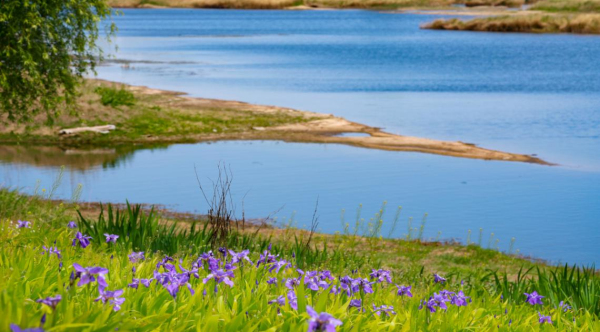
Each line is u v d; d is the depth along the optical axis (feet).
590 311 29.53
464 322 20.70
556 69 238.07
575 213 79.71
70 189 86.02
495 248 65.51
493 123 143.33
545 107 163.53
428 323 20.29
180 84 194.70
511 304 28.43
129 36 398.83
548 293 31.14
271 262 26.04
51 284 18.52
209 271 23.58
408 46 327.47
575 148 119.75
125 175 96.48
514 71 233.96
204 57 282.36
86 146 116.67
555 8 468.34
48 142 117.91
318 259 40.55
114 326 14.48
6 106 71.41
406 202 84.48
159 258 31.48
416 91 190.39
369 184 93.40
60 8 68.90
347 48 320.50
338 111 155.74
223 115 143.43
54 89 73.31
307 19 590.14
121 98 138.82
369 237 67.00
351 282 21.74
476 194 88.69
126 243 35.81
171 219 70.18
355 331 17.21
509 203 84.02
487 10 638.12
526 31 407.85
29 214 51.67
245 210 78.38
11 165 101.19
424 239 68.54
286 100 169.99
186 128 131.13
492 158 112.27
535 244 67.51
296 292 20.30
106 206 75.66
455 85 201.98
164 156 111.14
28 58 64.59
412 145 122.31
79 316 14.52
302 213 77.77
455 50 304.09
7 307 13.35
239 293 20.07
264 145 121.29
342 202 83.76
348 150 117.91
